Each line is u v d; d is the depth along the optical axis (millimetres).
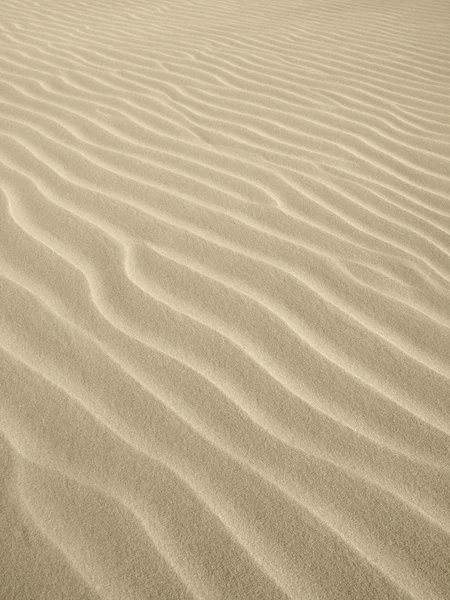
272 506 1337
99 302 1898
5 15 5605
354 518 1317
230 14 5922
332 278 2092
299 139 3182
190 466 1419
